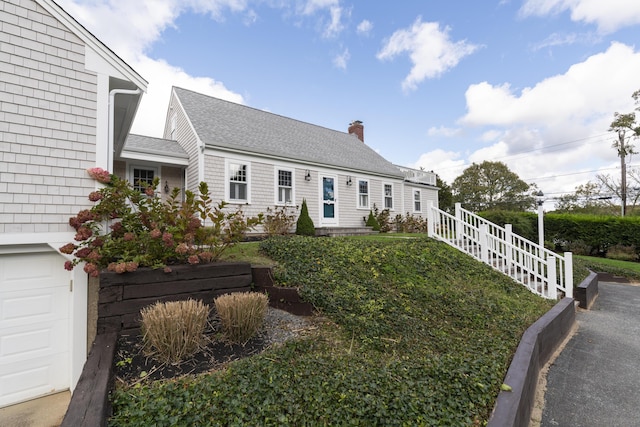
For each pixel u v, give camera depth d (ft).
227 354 9.74
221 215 15.15
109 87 14.98
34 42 12.27
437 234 26.50
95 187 13.37
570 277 19.11
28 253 12.31
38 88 12.30
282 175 35.55
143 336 10.33
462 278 19.26
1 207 11.46
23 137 11.95
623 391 10.14
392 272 17.52
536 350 10.66
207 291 13.12
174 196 14.67
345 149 47.85
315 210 38.24
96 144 13.50
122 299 11.38
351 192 42.73
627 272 31.04
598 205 88.89
